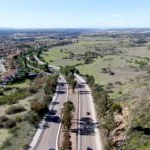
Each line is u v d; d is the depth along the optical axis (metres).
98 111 105.44
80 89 153.75
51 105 122.12
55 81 161.00
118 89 134.75
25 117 103.06
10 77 199.38
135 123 78.19
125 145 68.75
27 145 80.94
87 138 85.69
